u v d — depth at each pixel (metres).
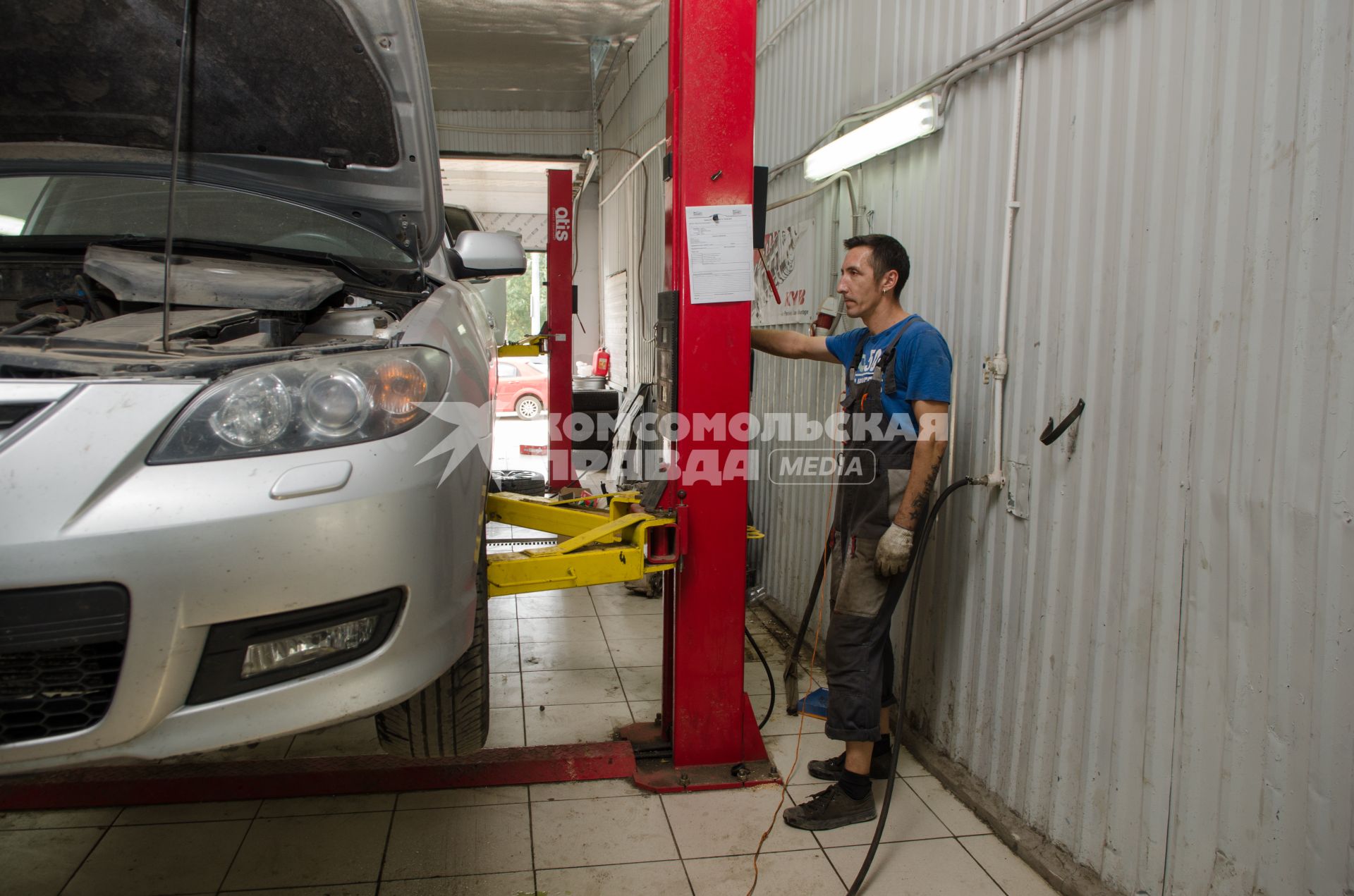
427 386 1.57
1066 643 2.03
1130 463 1.83
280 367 1.40
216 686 1.33
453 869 2.03
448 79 9.48
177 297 1.78
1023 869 2.07
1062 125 2.02
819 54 3.50
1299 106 1.43
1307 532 1.43
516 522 2.79
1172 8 1.69
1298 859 1.45
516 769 2.41
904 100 2.69
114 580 1.24
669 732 2.66
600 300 10.91
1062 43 2.01
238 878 1.97
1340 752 1.38
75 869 1.99
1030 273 2.14
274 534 1.32
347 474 1.39
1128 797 1.84
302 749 2.57
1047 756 2.10
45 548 1.21
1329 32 1.37
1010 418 2.23
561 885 1.99
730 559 2.44
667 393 2.44
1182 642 1.70
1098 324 1.91
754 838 2.19
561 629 3.77
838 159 3.00
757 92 4.32
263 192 2.35
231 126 2.14
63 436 1.25
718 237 2.31
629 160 8.05
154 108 2.08
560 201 5.91
